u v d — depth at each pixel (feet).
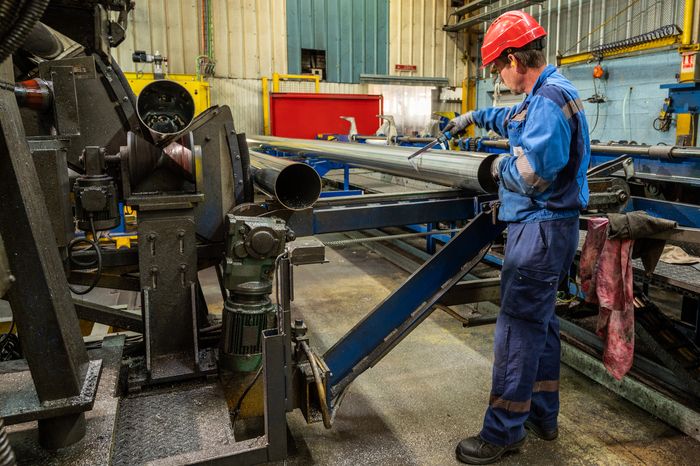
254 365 6.11
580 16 26.37
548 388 6.65
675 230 6.02
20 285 3.91
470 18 32.83
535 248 5.64
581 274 6.84
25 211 3.79
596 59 23.45
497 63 5.94
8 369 4.78
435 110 34.68
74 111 6.15
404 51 33.71
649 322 7.44
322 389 5.80
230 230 5.82
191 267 6.14
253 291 5.96
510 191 5.78
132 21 27.32
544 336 5.99
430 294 7.09
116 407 4.77
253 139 22.49
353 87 32.91
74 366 4.22
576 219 5.76
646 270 6.59
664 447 6.70
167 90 5.91
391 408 7.71
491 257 12.83
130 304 9.83
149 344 6.10
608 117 23.62
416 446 6.79
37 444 4.35
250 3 29.63
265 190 6.96
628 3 23.68
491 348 9.70
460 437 6.97
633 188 12.84
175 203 5.95
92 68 6.27
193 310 6.23
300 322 6.42
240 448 4.75
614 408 7.64
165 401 5.67
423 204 7.18
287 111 28.43
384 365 9.05
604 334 6.72
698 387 6.74
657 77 21.15
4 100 3.71
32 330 4.01
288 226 6.52
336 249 17.38
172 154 6.05
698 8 19.27
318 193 6.37
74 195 6.05
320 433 7.08
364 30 32.48
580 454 6.58
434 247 14.93
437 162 7.46
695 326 8.44
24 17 2.51
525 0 26.76
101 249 6.77
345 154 11.56
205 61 27.22
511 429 6.22
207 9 28.32
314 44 31.45
